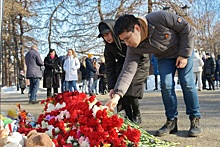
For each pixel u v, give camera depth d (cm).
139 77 454
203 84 1647
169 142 367
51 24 3191
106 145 255
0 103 1085
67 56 1184
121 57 456
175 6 2338
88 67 1429
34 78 1011
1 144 223
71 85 1184
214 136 413
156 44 387
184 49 393
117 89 368
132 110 477
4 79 4228
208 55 1606
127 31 352
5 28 3419
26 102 1115
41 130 279
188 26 388
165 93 423
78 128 273
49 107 324
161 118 579
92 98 298
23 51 3444
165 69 420
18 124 314
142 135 349
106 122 265
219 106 753
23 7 3097
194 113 420
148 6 2423
